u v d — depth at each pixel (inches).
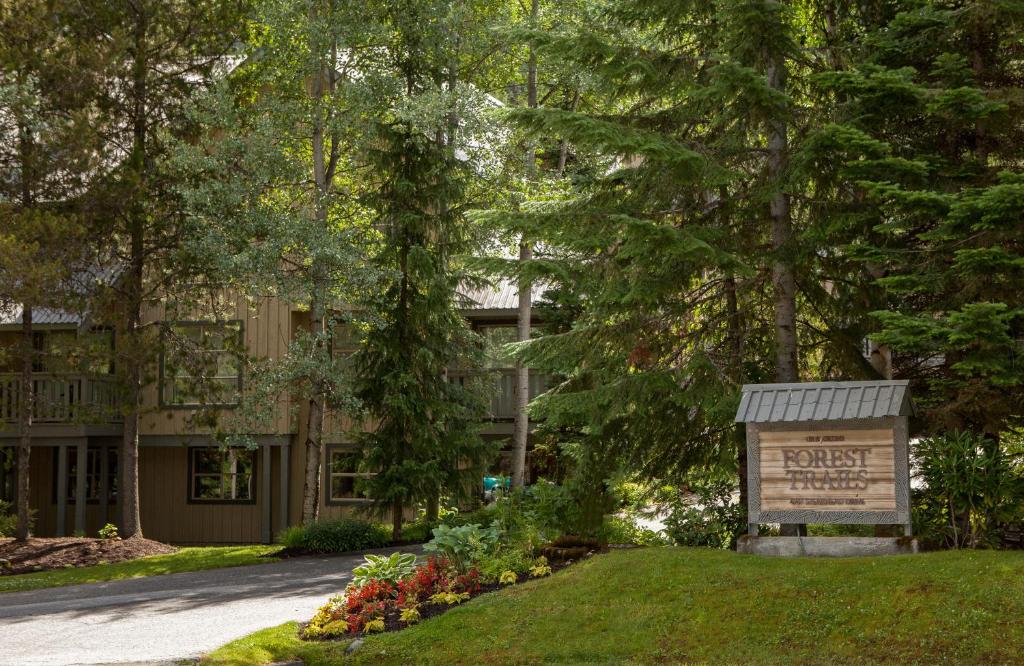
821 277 531.2
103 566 740.7
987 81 468.1
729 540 501.0
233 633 431.2
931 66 466.3
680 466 537.3
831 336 530.6
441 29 858.1
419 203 850.1
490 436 1047.0
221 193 781.3
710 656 347.9
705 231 473.1
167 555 801.6
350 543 802.8
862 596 365.4
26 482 827.4
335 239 801.6
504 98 1047.6
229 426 831.1
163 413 1053.8
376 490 821.9
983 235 415.2
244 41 879.7
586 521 533.6
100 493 1075.9
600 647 365.1
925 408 464.8
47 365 921.5
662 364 524.1
